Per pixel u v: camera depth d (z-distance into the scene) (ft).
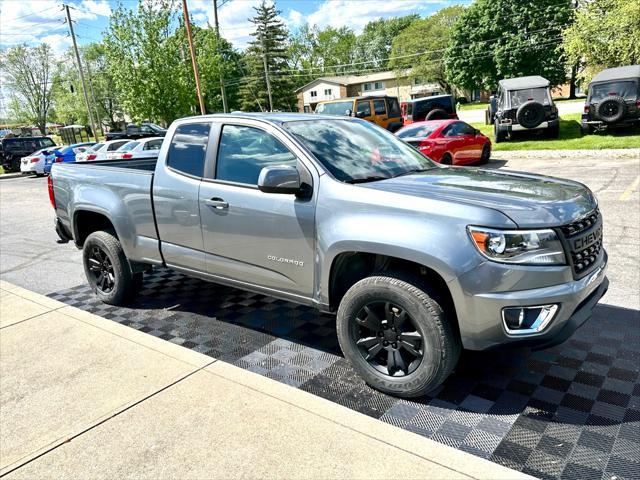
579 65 77.20
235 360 11.54
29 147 89.66
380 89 252.42
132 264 14.73
